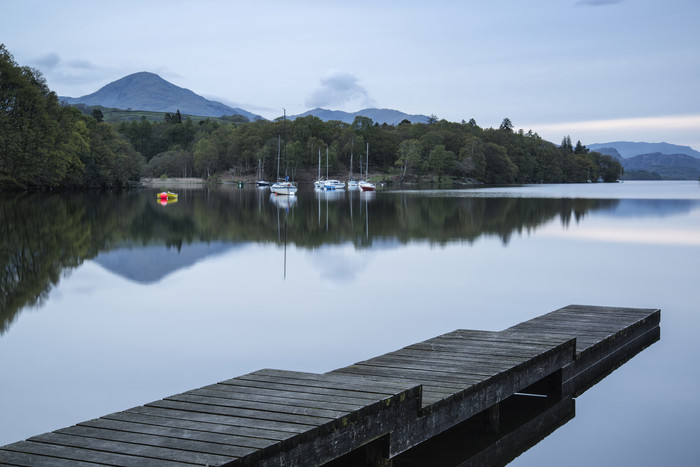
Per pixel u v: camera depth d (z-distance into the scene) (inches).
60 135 3090.6
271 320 598.5
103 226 1549.0
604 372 457.7
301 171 6594.5
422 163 6087.6
